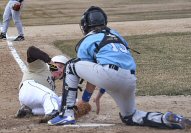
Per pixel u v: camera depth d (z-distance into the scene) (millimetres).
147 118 13117
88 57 13141
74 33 37156
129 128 13109
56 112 14070
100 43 12992
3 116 15555
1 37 34594
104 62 12742
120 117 13883
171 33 35500
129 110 13328
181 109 16156
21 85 15594
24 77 15773
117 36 13344
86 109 14602
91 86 14250
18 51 29578
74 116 14109
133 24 41625
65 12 54562
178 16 47938
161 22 42781
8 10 34156
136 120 13297
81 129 13055
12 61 26422
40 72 15773
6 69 24375
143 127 13211
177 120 12828
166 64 24547
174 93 18719
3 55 28234
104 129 13023
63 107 13586
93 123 14023
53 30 39312
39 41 33500
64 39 34250
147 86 19859
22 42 33219
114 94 13086
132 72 12898
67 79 13328
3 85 21047
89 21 13414
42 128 13297
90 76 12906
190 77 21500
